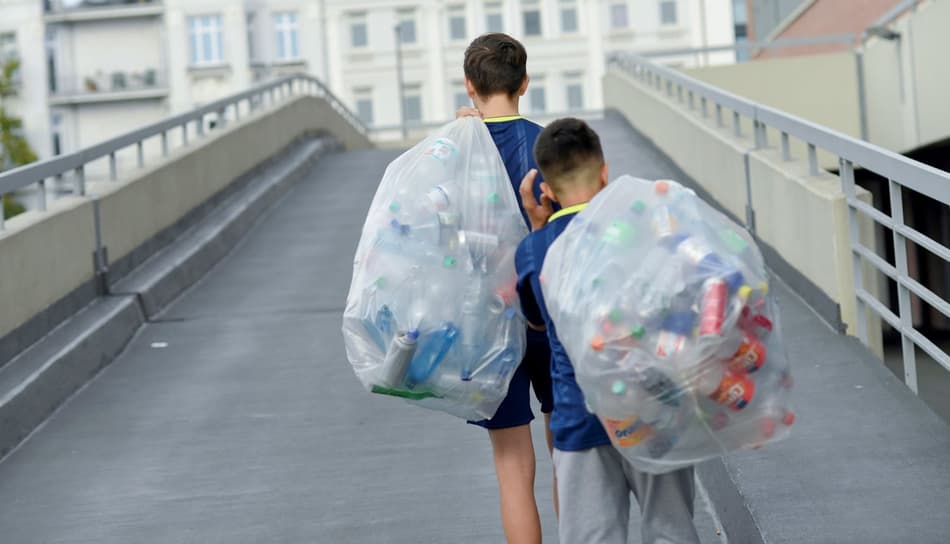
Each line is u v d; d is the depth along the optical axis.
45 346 8.23
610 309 3.41
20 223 8.46
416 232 4.16
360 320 4.19
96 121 54.03
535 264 3.85
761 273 3.48
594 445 3.71
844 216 7.38
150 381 8.31
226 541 5.59
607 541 3.70
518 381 4.38
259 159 16.47
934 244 5.59
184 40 53.19
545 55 53.69
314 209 15.05
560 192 3.92
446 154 4.29
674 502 3.71
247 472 6.50
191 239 11.95
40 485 6.50
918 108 15.58
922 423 5.62
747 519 4.84
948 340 18.59
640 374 3.39
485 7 53.84
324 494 6.11
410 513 5.78
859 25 19.33
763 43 19.64
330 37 54.03
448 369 4.18
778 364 3.47
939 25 14.45
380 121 54.12
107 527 5.86
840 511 4.74
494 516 5.68
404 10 53.97
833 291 7.45
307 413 7.44
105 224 9.86
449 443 6.75
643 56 19.62
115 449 7.01
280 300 10.34
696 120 12.72
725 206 10.84
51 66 54.09
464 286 4.16
